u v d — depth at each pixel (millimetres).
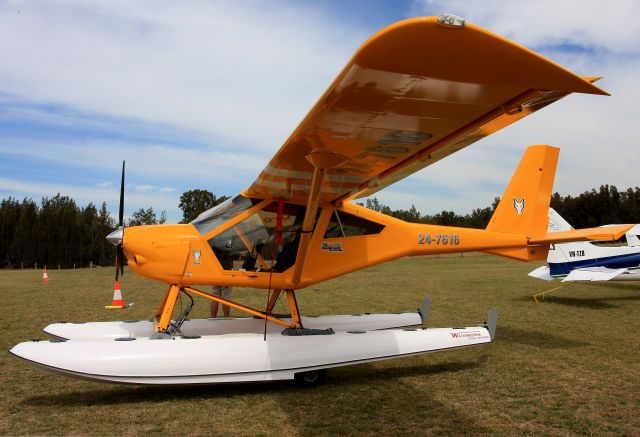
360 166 4027
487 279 13953
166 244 4500
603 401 3764
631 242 9836
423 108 2867
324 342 4316
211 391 4156
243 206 4801
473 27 1956
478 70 2305
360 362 4348
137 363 3793
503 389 4094
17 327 6672
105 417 3484
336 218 4988
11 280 15555
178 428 3275
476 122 3098
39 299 9945
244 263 4680
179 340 4078
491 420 3391
